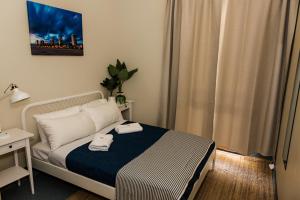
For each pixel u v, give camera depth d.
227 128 3.33
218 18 3.03
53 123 2.38
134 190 1.78
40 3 2.57
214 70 3.19
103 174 1.92
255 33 2.85
